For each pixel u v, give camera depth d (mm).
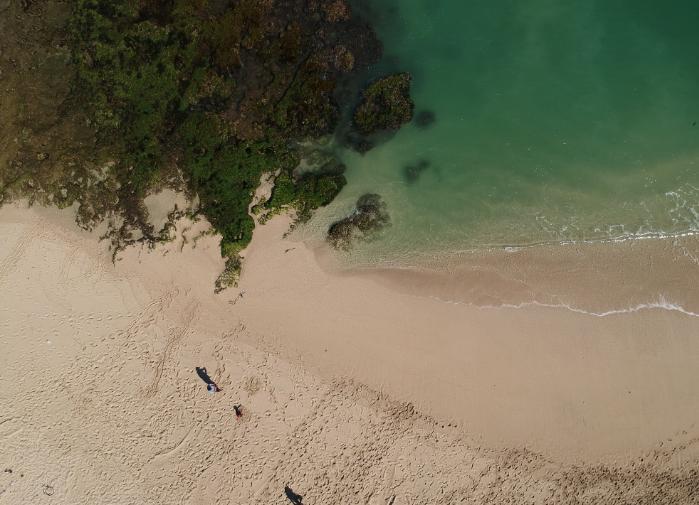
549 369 20016
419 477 19328
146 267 21172
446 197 22000
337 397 19875
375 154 22359
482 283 20891
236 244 20969
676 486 19359
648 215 21609
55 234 21734
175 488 19359
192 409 19906
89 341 20547
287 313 20578
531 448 19531
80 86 22344
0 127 22281
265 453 19531
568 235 21453
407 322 20484
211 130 21781
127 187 21719
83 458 19641
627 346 20172
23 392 20188
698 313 20453
